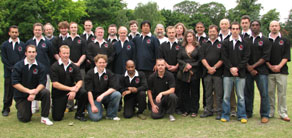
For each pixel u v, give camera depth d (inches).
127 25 1469.0
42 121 177.6
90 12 1373.0
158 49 214.7
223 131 158.7
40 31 206.2
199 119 189.5
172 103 185.5
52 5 901.8
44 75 181.9
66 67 186.1
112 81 189.3
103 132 156.3
